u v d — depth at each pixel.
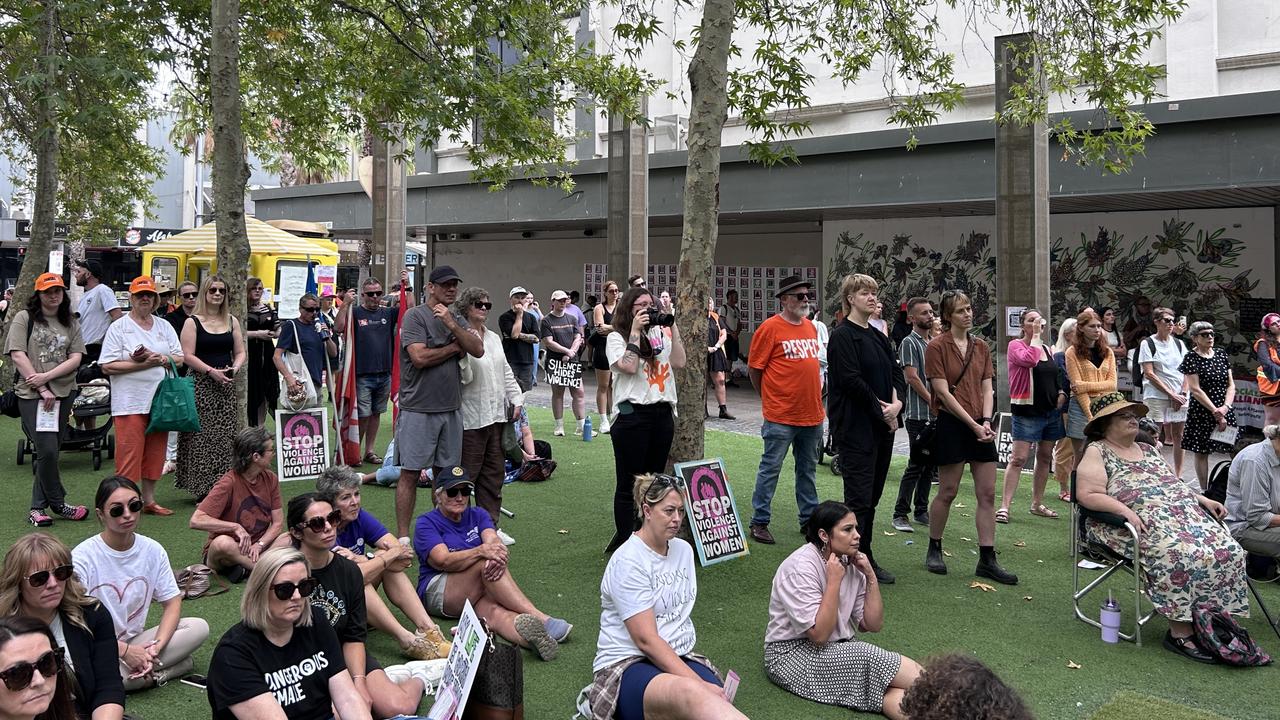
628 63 19.80
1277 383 8.50
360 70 12.63
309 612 3.81
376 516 7.98
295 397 9.13
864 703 4.44
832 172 15.69
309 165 14.62
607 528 7.71
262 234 15.61
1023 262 11.30
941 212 17.06
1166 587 5.38
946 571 6.88
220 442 8.11
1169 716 4.50
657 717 3.89
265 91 13.62
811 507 7.60
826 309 19.28
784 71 9.40
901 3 10.49
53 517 7.62
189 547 6.95
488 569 5.32
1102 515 5.78
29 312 7.49
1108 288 16.42
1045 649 5.41
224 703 3.62
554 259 24.42
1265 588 6.64
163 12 11.80
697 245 6.93
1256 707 4.65
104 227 23.55
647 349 6.55
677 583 4.30
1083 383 8.63
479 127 16.73
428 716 4.07
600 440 11.94
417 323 6.56
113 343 7.55
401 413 6.69
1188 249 15.67
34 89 10.84
